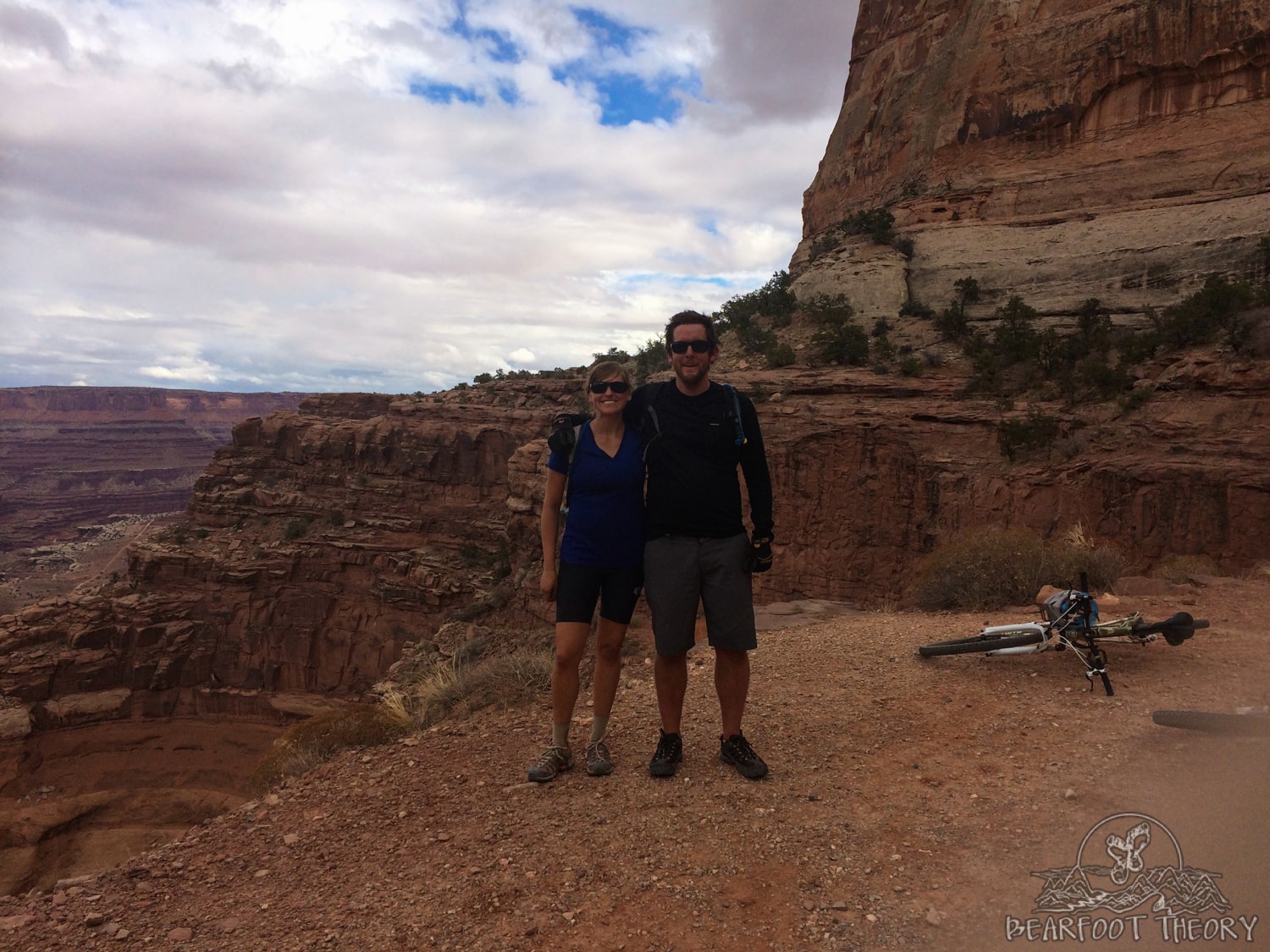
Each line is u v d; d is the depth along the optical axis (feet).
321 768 15.89
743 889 9.50
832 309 129.90
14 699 139.33
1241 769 10.22
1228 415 72.23
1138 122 140.97
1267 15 126.62
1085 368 89.15
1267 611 21.48
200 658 155.74
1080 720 14.03
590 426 13.62
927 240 145.59
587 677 20.30
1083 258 126.21
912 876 9.36
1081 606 16.75
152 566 164.04
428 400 196.13
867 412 95.30
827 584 93.30
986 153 159.94
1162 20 138.00
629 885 9.83
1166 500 69.51
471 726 17.22
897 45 197.98
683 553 12.99
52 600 158.30
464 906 9.76
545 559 14.03
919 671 18.16
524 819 12.12
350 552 164.25
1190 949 7.06
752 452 13.01
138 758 137.80
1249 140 126.82
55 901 11.16
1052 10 157.38
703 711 16.71
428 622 152.15
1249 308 83.92
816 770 13.05
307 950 9.20
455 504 170.71
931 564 31.04
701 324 12.80
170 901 10.94
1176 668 16.48
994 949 7.66
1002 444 85.46
